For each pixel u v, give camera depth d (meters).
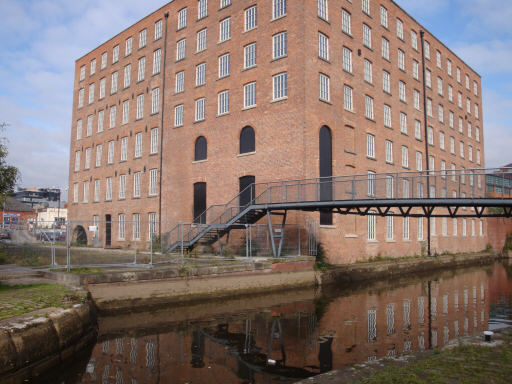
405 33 32.09
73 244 19.95
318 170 21.36
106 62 36.38
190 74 27.75
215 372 7.86
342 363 8.41
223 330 11.16
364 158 25.64
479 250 42.03
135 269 14.30
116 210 33.09
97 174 35.97
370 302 15.82
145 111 31.22
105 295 12.71
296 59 21.48
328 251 22.28
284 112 21.69
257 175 22.58
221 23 26.17
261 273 17.31
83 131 38.56
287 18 22.20
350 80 24.83
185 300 14.70
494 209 42.06
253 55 23.86
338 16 24.23
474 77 45.66
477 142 45.03
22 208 66.12
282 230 19.39
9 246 17.88
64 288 11.54
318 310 14.11
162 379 7.46
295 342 10.02
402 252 29.55
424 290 19.28
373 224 26.78
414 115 32.41
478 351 7.16
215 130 25.38
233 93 24.59
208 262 17.09
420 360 6.94
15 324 7.19
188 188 26.70
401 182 17.81
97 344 9.62
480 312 14.02
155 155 29.73
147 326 11.47
